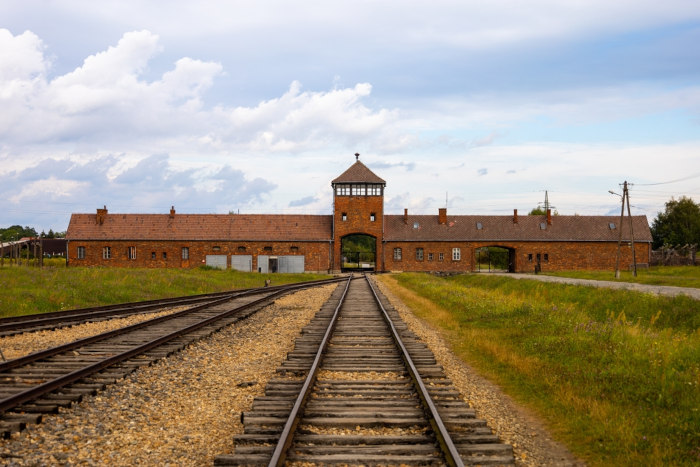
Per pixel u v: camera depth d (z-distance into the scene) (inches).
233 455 246.8
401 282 1828.2
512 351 525.7
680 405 337.1
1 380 380.2
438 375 419.5
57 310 860.0
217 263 2751.0
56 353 472.4
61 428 288.2
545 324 659.4
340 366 444.1
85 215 2839.6
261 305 944.9
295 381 378.3
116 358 433.4
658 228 4456.2
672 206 4429.1
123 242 2746.1
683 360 465.7
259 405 321.1
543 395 377.4
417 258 2839.6
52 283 1049.5
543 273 2388.0
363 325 696.4
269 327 693.3
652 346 505.7
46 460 247.3
